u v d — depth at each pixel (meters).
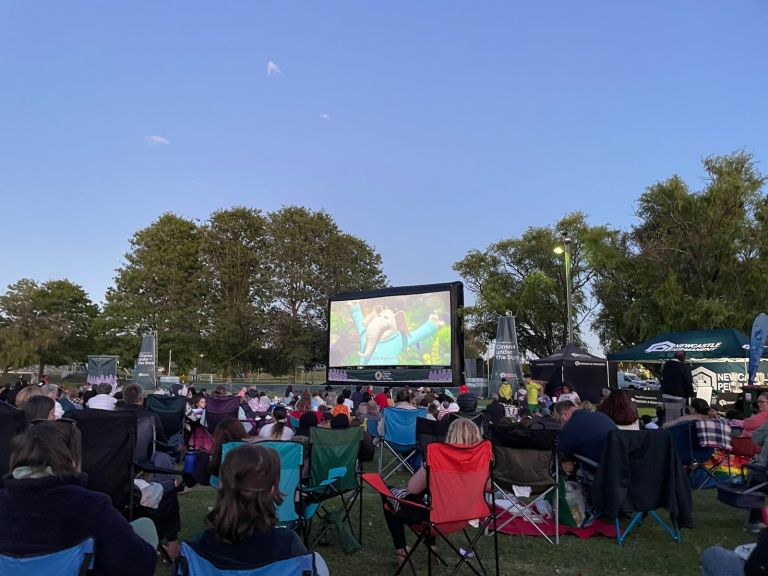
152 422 5.46
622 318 30.38
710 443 6.99
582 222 39.94
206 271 50.06
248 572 2.21
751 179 27.17
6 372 51.09
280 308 49.53
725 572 3.00
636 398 16.61
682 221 27.75
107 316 48.81
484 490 4.55
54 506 2.24
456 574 4.78
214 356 49.84
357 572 4.78
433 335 21.61
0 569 2.18
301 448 4.55
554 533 5.98
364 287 51.62
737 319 25.27
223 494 2.26
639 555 5.29
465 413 8.63
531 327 42.19
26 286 52.31
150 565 2.38
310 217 50.59
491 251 44.69
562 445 6.00
